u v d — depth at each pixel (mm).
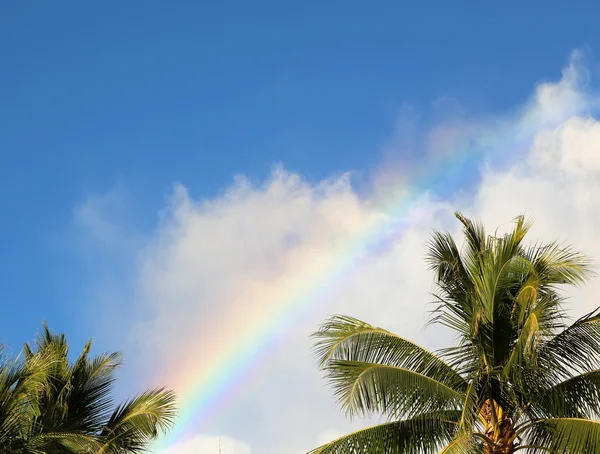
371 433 19031
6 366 17469
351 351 19328
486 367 18719
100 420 21672
